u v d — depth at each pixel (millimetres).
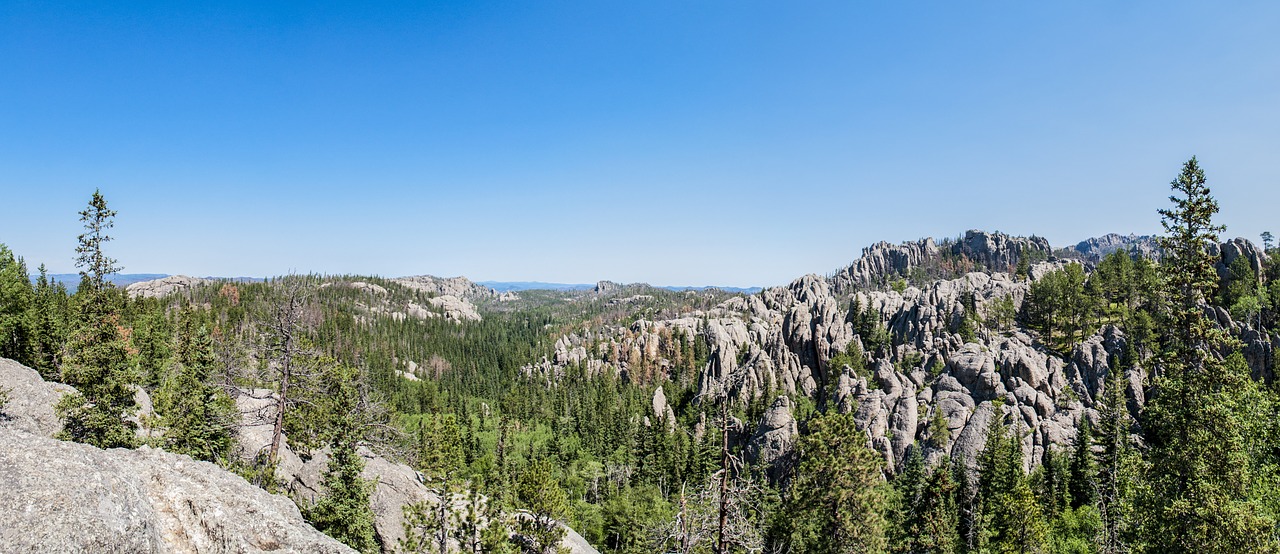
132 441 34844
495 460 110562
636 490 94250
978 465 86062
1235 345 32375
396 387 185750
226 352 45562
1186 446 28719
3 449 16703
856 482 57656
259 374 35625
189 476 20609
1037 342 129000
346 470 35594
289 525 20359
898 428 105625
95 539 15664
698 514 37500
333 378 40250
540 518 35469
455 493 34219
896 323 168500
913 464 83000
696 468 105938
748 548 37562
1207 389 29750
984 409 102250
